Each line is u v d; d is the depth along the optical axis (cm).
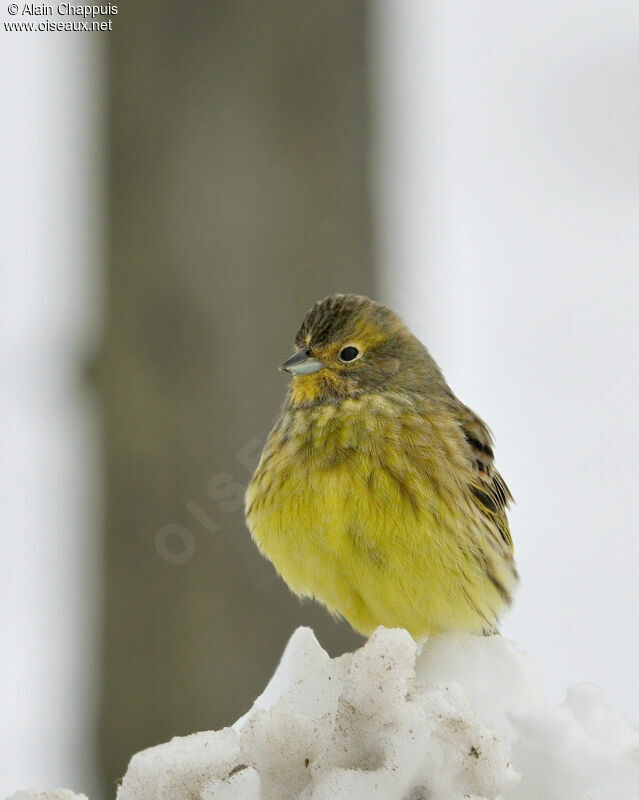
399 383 1061
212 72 1364
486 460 1098
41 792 630
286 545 1008
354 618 1035
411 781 615
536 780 638
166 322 1344
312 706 704
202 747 643
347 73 1386
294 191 1360
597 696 677
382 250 1399
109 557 1344
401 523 985
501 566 1073
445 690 645
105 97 1380
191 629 1330
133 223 1357
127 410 1341
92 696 1357
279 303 1346
